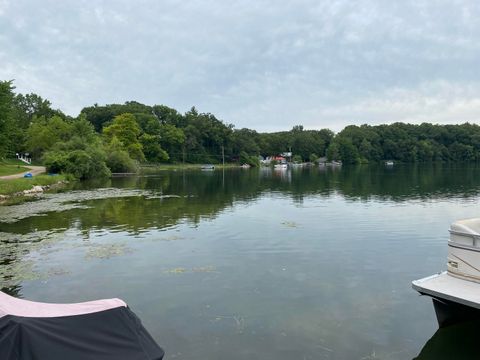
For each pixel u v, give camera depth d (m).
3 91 42.25
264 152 153.38
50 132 75.25
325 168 108.31
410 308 8.53
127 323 5.01
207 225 18.22
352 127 165.75
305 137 157.50
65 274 11.06
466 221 7.98
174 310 8.55
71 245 14.41
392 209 22.67
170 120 136.12
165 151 116.88
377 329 7.60
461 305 7.18
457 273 7.71
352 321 7.94
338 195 31.28
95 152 58.22
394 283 10.13
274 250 13.55
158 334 7.48
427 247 13.82
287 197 30.17
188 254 13.10
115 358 4.59
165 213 21.97
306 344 7.08
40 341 4.30
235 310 8.53
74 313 4.81
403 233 16.06
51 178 42.62
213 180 54.66
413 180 48.81
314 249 13.63
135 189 38.44
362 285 10.00
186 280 10.50
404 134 146.88
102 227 17.81
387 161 141.62
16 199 28.91
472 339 7.19
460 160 140.12
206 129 134.00
